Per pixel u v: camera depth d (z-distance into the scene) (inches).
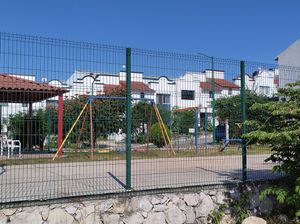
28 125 304.5
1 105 275.9
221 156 398.6
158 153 427.8
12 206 232.2
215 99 354.0
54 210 244.4
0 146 378.3
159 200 280.8
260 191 331.0
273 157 316.5
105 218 260.1
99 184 297.9
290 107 293.4
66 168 357.1
